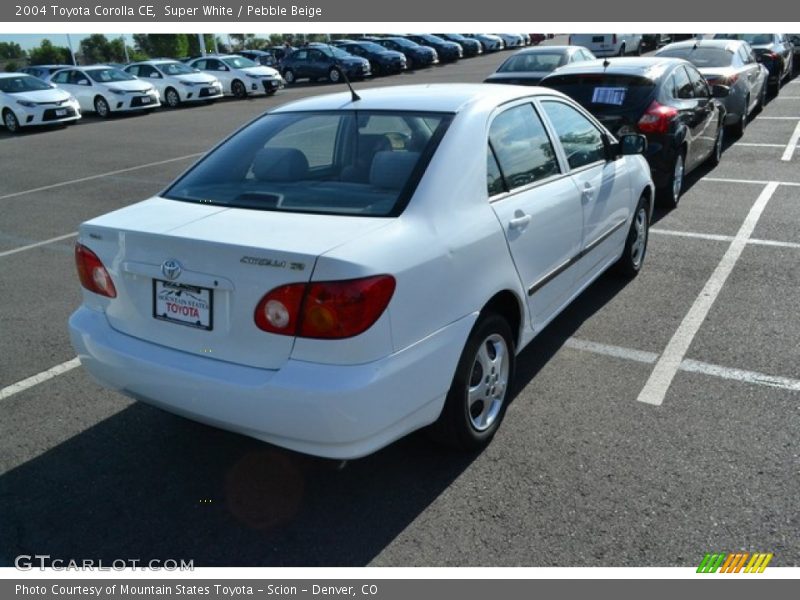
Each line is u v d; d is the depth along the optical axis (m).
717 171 9.01
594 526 2.79
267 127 3.62
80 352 3.08
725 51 11.00
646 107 6.86
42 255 6.89
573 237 4.00
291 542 2.79
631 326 4.60
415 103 3.42
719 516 2.80
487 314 3.20
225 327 2.63
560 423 3.51
